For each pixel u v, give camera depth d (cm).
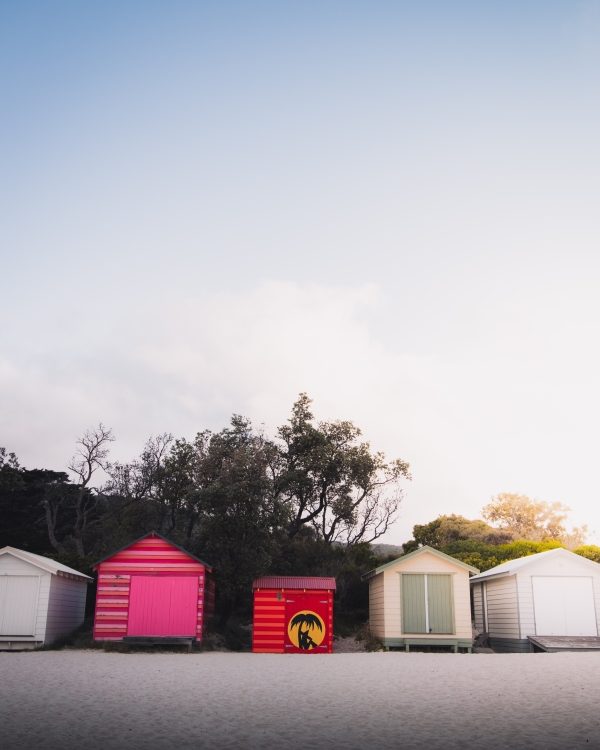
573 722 948
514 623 2625
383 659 1927
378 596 2717
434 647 2619
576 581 2631
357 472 3753
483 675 1455
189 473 3375
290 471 3591
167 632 2359
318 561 3422
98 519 4241
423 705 1079
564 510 6775
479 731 894
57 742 820
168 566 2414
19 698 1113
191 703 1089
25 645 2291
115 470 4112
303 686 1295
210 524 2780
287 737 860
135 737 852
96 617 2372
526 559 2800
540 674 1460
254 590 2545
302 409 3762
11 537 4309
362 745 821
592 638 2530
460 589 2597
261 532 2750
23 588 2339
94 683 1309
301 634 2486
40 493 4753
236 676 1455
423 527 5359
